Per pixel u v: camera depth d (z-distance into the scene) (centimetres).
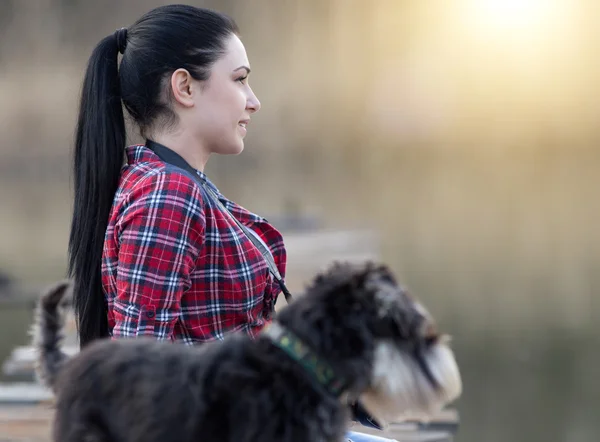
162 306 358
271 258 402
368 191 3894
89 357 326
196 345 371
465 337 1366
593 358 1241
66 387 324
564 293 1686
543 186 4247
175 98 400
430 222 2756
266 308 397
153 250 359
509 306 1580
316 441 300
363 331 307
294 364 305
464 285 1756
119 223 369
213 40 403
